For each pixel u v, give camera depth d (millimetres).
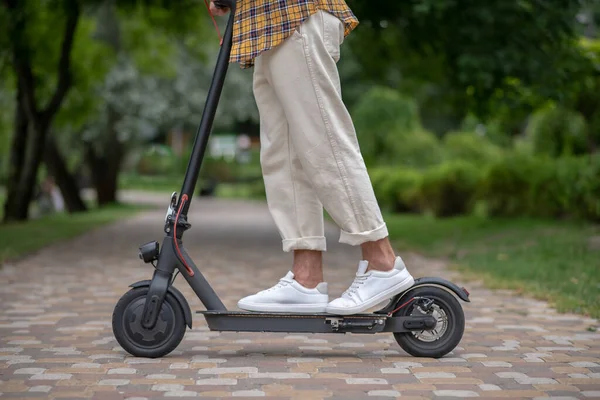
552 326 5848
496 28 11914
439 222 18016
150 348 4602
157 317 4574
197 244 13992
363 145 32125
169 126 32281
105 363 4492
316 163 4457
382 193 24781
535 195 15125
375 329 4566
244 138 64625
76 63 20812
